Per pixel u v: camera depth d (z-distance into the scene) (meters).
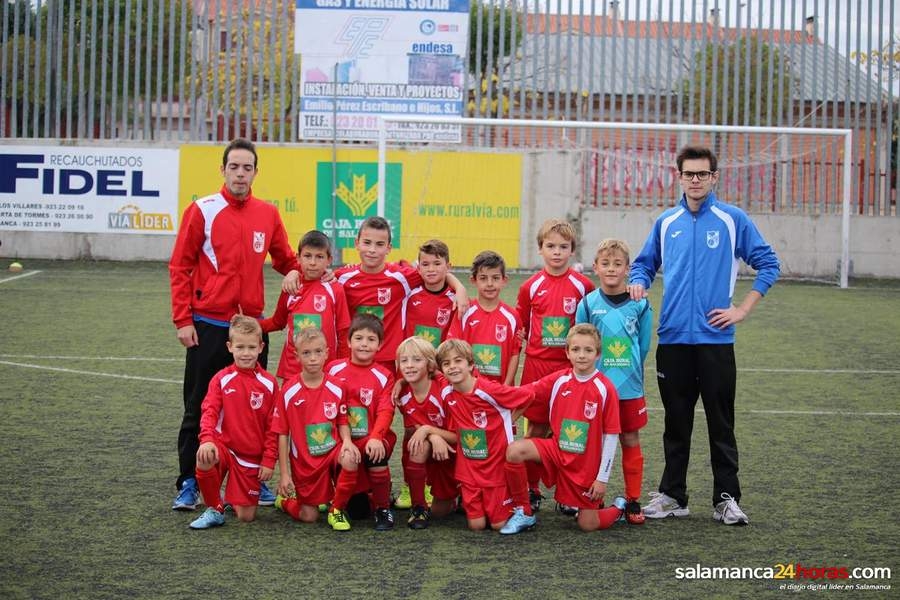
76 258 18.77
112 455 6.68
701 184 5.59
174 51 19.31
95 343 10.92
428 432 5.51
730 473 5.56
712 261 5.61
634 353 5.66
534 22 19.09
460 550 5.08
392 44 18.73
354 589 4.48
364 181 18.34
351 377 5.58
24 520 5.36
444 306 6.33
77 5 19.11
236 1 18.92
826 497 6.00
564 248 6.09
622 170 18.88
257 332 5.49
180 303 5.80
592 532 5.41
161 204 18.64
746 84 18.95
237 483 5.50
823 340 12.03
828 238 19.06
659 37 19.00
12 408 7.95
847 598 4.45
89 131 18.89
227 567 4.75
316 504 5.52
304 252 6.11
